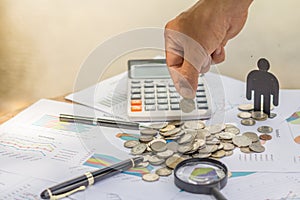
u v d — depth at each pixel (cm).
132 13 128
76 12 132
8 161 73
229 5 84
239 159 72
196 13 83
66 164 72
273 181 66
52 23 136
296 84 121
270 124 83
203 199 63
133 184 67
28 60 144
